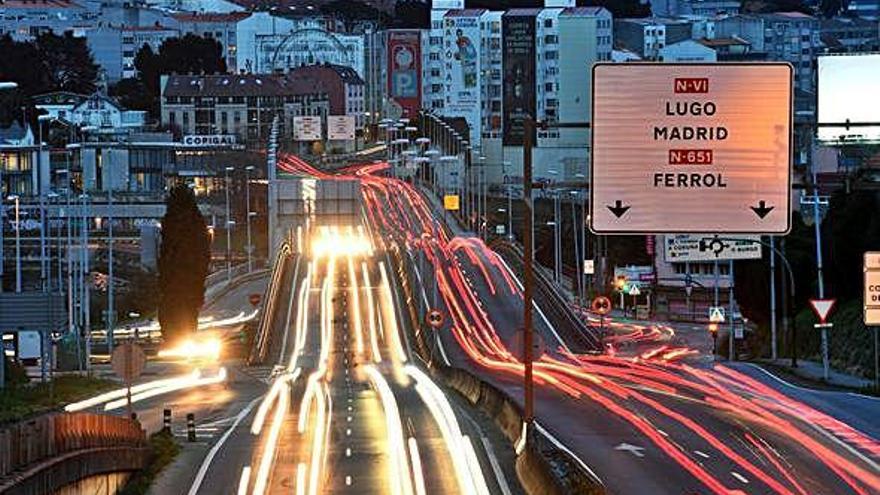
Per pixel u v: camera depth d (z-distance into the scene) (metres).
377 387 165.25
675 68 58.50
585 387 151.88
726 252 198.12
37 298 125.62
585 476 75.94
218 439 116.19
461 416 127.25
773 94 58.50
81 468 78.62
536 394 143.62
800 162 198.00
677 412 125.81
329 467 99.44
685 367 178.00
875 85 193.00
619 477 89.75
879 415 122.50
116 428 91.12
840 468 93.88
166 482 94.50
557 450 90.06
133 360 103.19
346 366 199.88
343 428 121.88
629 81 58.56
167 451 105.44
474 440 110.06
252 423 128.00
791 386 149.88
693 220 58.84
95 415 85.38
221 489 91.44
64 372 178.50
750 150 58.56
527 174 91.75
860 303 176.38
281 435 117.88
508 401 117.69
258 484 92.94
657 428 114.38
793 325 170.25
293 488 91.31
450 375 165.62
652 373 170.00
